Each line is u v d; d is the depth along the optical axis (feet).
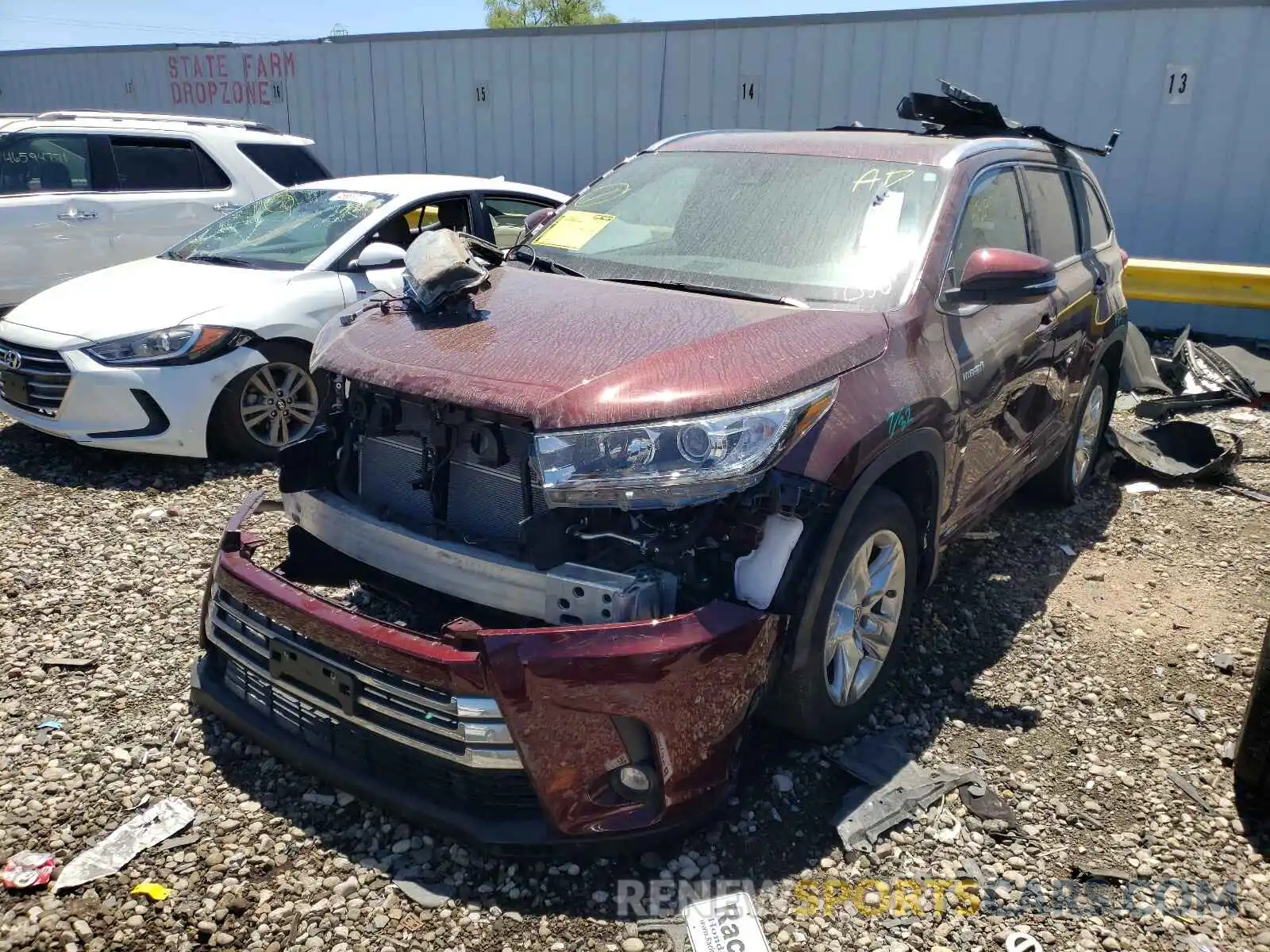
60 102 56.75
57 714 10.78
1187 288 30.30
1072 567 15.84
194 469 18.74
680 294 11.10
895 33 36.17
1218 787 10.41
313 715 9.30
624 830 8.43
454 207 22.53
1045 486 17.88
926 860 9.14
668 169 13.94
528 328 10.05
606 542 8.95
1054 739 11.15
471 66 43.88
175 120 29.17
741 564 8.96
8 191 25.27
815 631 9.41
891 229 11.75
